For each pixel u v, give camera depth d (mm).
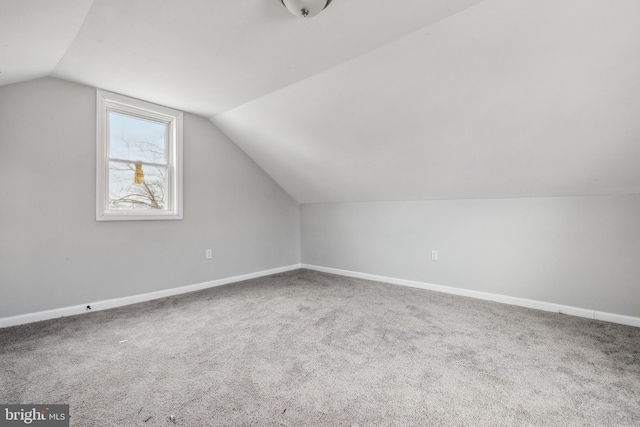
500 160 2594
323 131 3070
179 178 3326
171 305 2920
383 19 1745
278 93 2775
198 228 3535
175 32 1867
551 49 1714
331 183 3951
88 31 1840
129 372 1705
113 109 2904
